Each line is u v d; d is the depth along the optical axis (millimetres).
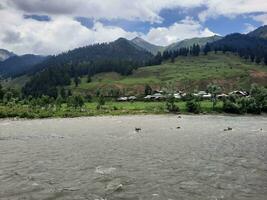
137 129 85750
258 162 43594
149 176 36125
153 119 128500
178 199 28484
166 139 67750
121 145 59406
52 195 29406
